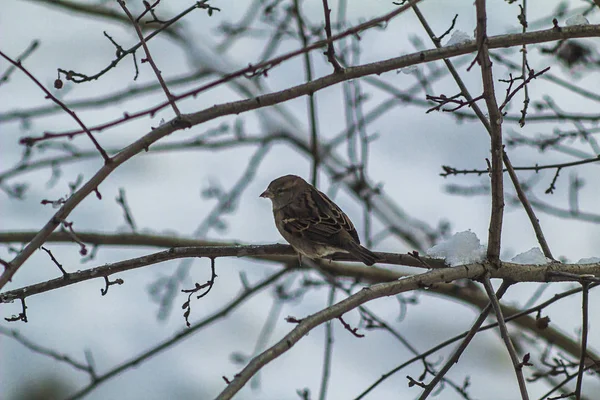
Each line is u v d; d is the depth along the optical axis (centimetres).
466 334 874
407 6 687
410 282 753
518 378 694
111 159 678
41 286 805
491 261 807
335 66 744
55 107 1551
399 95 1415
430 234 1526
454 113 1284
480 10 704
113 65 755
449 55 765
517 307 1352
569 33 778
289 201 1148
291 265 1270
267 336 1312
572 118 1166
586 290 773
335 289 1222
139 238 1295
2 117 1494
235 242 1311
